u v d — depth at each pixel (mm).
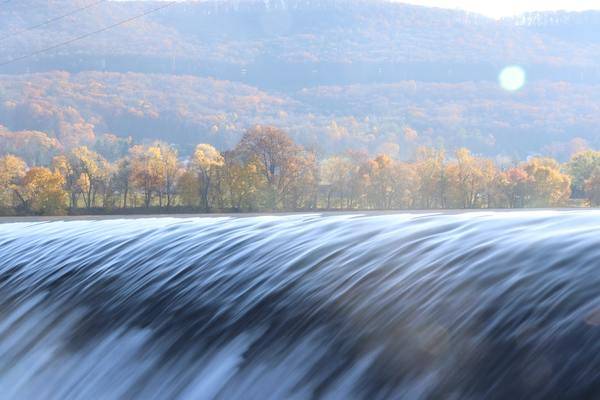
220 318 10031
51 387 10430
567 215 10664
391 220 12461
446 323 7734
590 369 6094
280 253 11617
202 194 102500
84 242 15992
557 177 107688
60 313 12117
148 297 11523
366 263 10023
